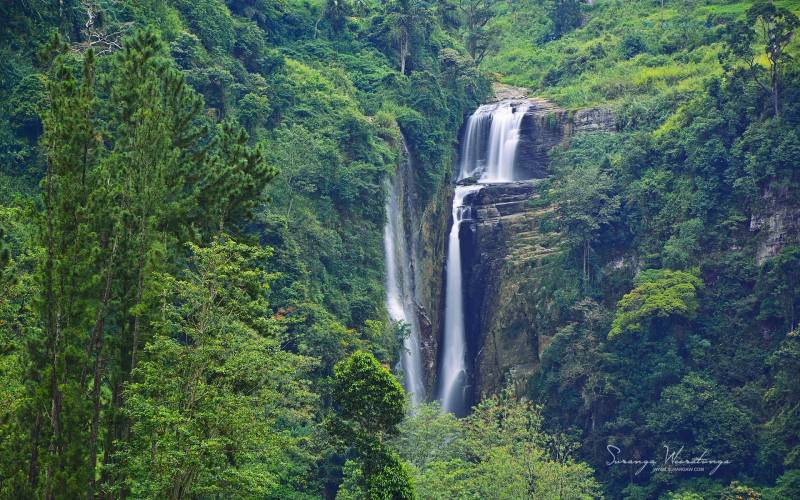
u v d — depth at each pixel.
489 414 63.78
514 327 89.00
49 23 56.97
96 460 28.53
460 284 93.94
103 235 28.44
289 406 44.22
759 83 83.38
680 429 72.50
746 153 81.25
